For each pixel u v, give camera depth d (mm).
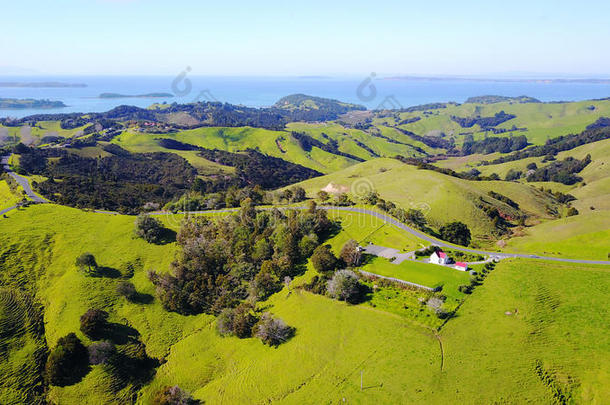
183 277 85438
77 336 69812
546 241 96312
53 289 82062
